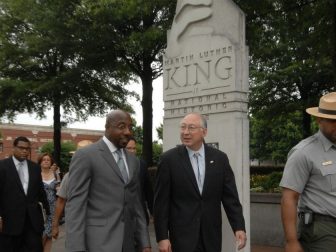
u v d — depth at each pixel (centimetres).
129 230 464
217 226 520
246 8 1245
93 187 461
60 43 2014
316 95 2542
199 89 731
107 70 2212
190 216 510
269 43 1678
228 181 532
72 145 4588
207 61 724
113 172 463
